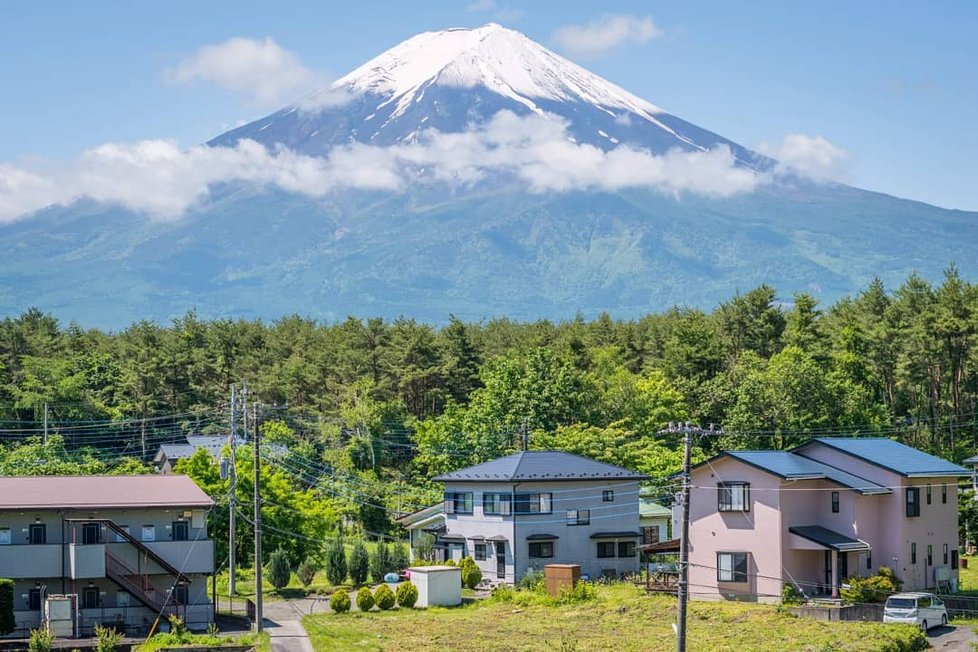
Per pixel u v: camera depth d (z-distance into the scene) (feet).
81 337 457.68
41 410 357.20
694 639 170.30
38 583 187.21
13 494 192.75
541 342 434.71
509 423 326.03
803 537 197.88
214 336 447.01
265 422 353.10
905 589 203.21
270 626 187.11
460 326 418.92
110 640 166.20
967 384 338.95
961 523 256.73
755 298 406.21
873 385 358.23
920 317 342.44
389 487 319.88
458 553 247.70
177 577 193.36
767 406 309.01
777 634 171.63
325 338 464.24
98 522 189.57
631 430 323.37
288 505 245.86
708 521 207.31
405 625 188.75
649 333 440.45
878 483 207.10
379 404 367.04
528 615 198.59
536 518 236.02
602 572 239.71
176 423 385.09
